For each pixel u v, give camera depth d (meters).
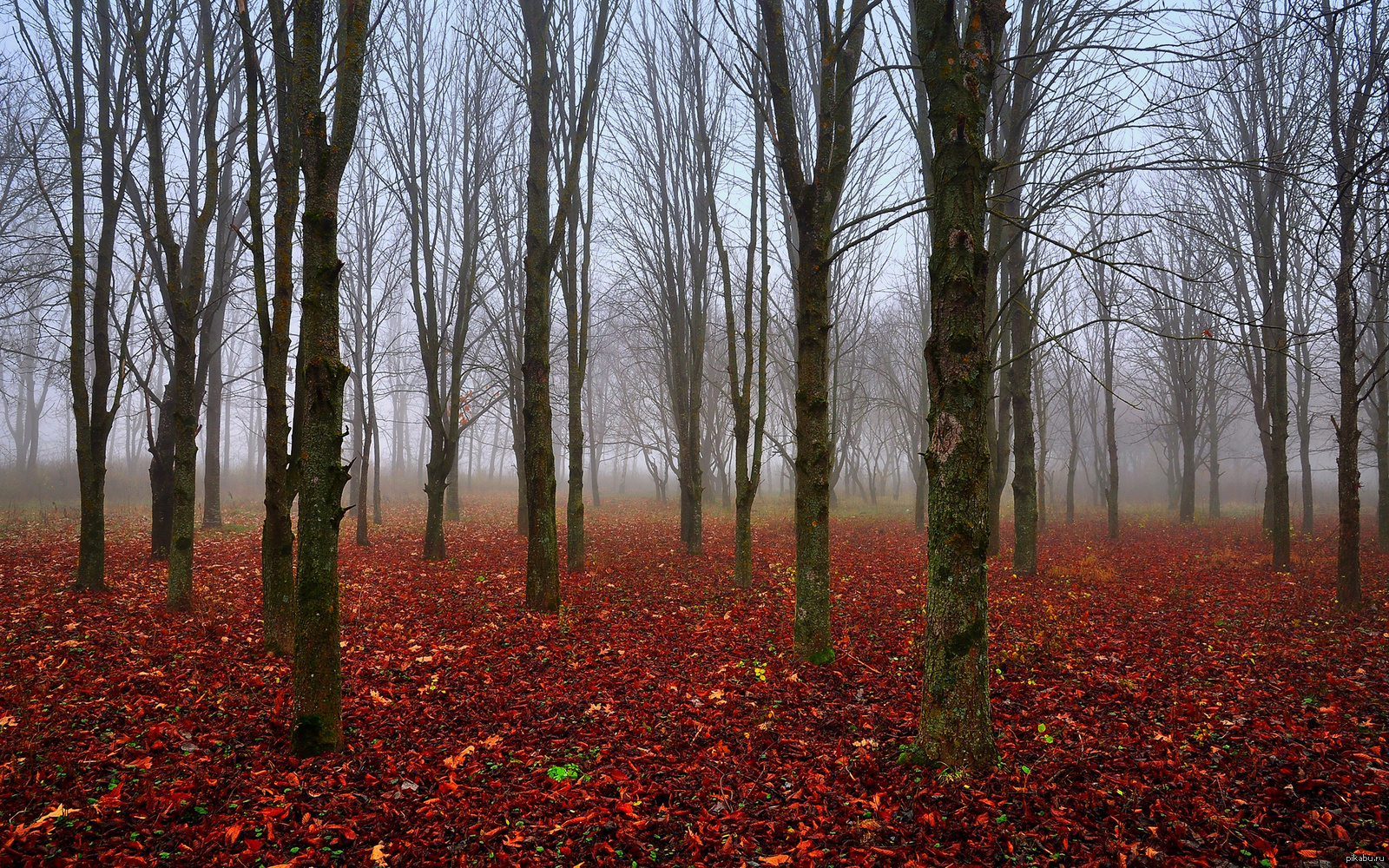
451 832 3.88
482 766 4.69
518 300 20.58
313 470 4.70
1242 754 4.79
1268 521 18.81
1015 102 11.52
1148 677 6.46
